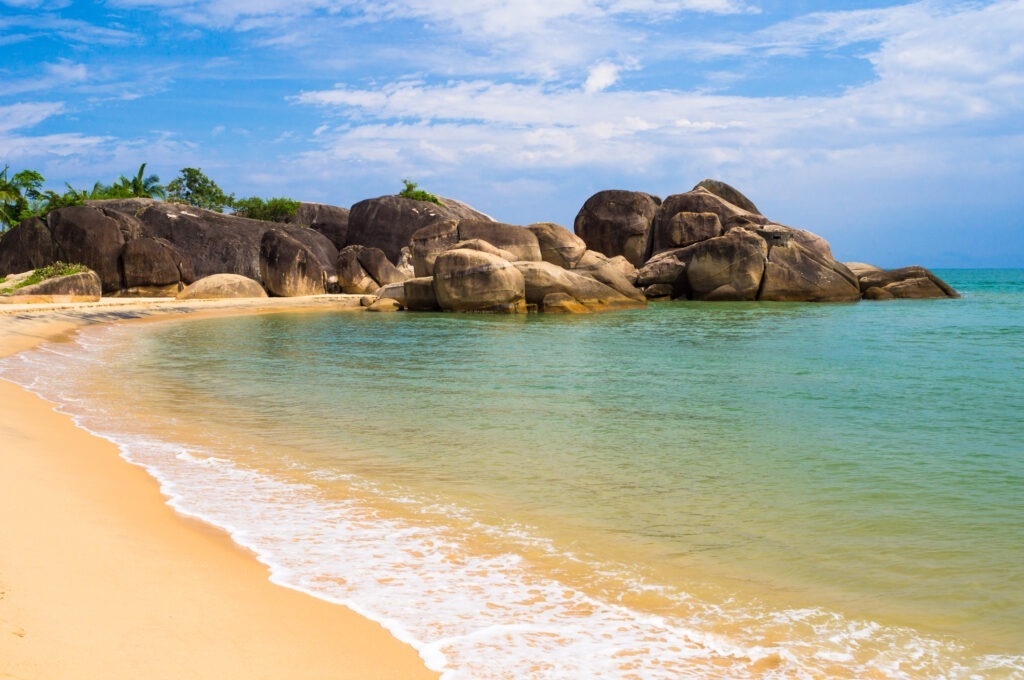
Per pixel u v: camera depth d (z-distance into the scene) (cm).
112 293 4456
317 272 4906
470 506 771
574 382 1598
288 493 810
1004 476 879
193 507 754
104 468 883
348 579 581
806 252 4375
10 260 4403
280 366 1859
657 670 458
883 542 673
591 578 594
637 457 970
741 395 1441
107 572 555
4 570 526
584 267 4075
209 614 502
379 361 1955
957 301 4469
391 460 955
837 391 1482
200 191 7475
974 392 1473
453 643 484
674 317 3391
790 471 903
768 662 471
